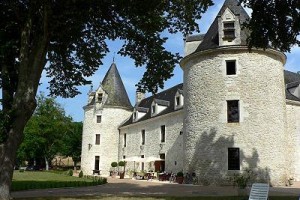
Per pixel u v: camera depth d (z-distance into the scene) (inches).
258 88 935.7
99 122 1923.0
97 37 645.3
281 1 541.0
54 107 2313.0
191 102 1011.3
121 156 1827.0
